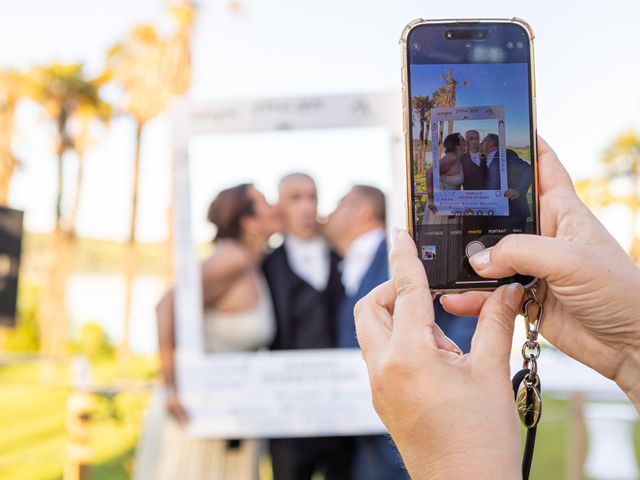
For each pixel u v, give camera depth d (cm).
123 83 1067
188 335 318
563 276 98
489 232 113
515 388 103
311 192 315
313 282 319
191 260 316
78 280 1275
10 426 756
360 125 311
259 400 320
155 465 345
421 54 116
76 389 370
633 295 98
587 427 375
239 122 313
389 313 100
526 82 116
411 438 85
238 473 343
